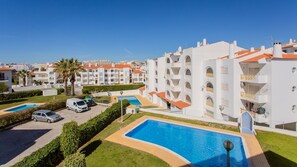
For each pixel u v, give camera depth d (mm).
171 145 25484
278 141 24516
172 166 18484
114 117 35344
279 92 30156
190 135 29078
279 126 32594
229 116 35688
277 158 20094
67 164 13664
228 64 35000
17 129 29656
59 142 19516
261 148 22562
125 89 89875
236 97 34094
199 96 42219
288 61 30578
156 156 20531
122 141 24797
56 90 67875
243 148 22969
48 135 27078
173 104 46500
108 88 86688
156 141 26922
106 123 31609
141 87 86375
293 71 31047
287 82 30578
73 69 61469
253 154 21062
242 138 25922
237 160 21031
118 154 20938
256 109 32594
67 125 18562
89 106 48656
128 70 122688
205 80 41062
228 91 35219
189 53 42750
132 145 23484
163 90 62594
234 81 33875
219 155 22344
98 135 27031
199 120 34781
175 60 51250
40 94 66312
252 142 24406
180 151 23594
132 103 62375
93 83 118062
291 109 31078
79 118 36688
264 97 30438
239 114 34250
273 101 29922
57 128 30234
